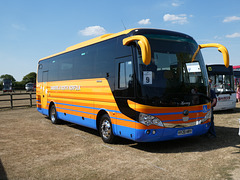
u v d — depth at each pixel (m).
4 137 8.48
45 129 10.09
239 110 15.28
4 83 58.09
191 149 6.62
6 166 5.47
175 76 6.46
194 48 7.12
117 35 7.17
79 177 4.78
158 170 5.06
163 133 6.11
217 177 4.61
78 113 9.18
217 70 14.12
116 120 6.87
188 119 6.44
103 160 5.79
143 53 5.44
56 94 11.19
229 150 6.41
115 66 7.03
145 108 5.95
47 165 5.50
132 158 5.91
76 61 9.45
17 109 18.38
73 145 7.28
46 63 12.58
